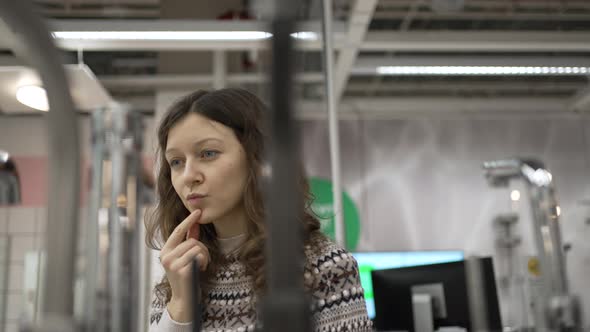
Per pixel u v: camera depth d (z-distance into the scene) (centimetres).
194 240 87
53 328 38
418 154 606
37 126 506
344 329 94
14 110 378
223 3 428
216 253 100
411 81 623
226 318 96
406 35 445
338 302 95
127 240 43
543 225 74
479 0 501
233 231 101
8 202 103
